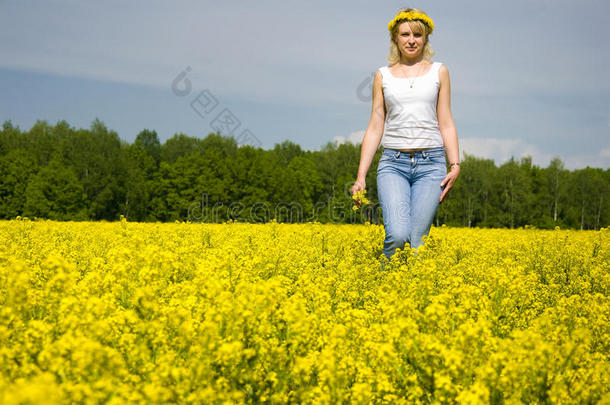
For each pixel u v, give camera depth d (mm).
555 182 79875
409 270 5574
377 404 2844
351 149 71188
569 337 3412
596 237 9953
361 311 3785
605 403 2693
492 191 75875
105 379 2451
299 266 6578
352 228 16406
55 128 72938
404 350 2973
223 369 2932
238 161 60844
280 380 2982
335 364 2852
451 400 2684
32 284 4727
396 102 6852
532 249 9625
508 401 2646
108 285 4328
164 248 7328
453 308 3662
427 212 6793
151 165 68625
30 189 57906
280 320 3631
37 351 2988
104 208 61219
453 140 6918
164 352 3070
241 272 4914
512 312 4293
